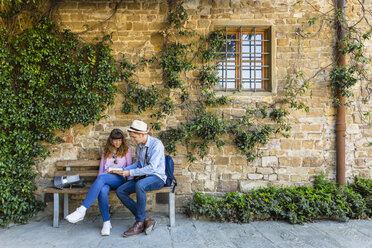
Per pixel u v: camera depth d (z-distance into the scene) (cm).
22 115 328
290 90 376
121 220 330
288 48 378
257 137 362
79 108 349
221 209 329
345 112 376
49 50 342
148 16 374
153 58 368
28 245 257
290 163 376
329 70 378
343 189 348
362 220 328
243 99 375
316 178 372
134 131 292
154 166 291
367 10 378
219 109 375
